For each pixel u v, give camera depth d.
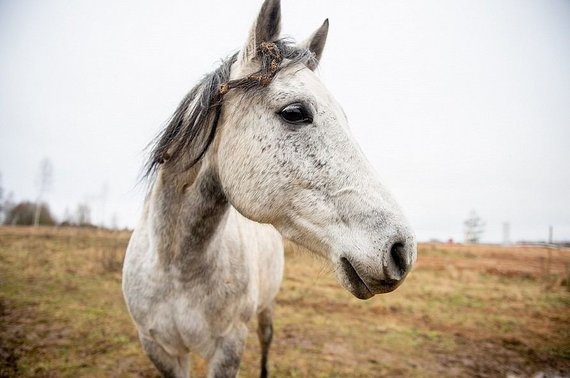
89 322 5.78
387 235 1.45
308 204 1.62
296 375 4.36
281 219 1.74
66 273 9.68
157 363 2.39
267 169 1.67
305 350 5.23
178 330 2.18
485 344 6.19
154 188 2.17
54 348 4.67
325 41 2.18
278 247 3.51
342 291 9.44
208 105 1.80
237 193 1.76
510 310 8.48
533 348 6.12
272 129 1.66
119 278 9.48
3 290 7.50
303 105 1.63
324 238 1.60
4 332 5.07
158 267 2.15
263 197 1.70
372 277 1.46
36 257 11.66
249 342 5.41
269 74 1.68
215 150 1.90
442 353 5.61
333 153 1.61
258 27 1.76
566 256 15.68
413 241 1.47
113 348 4.80
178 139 1.92
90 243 15.30
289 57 1.77
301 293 8.96
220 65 1.96
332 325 6.56
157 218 2.11
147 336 2.35
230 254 2.28
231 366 2.28
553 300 9.41
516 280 11.73
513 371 5.11
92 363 4.32
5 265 10.28
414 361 5.18
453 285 10.84
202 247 2.07
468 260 14.95
